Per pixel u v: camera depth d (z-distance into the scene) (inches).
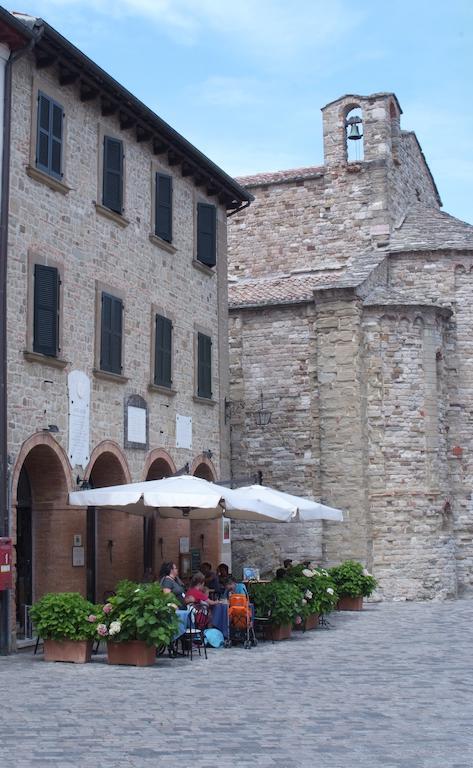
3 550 705.6
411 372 1253.7
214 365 1138.0
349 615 1059.9
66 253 832.9
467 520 1302.9
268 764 383.6
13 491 738.2
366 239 1422.2
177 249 1044.5
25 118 784.3
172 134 988.6
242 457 1312.7
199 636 765.9
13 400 748.0
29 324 770.8
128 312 935.0
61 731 442.9
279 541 1280.8
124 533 922.1
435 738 434.9
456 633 876.6
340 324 1250.6
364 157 1438.2
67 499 812.6
